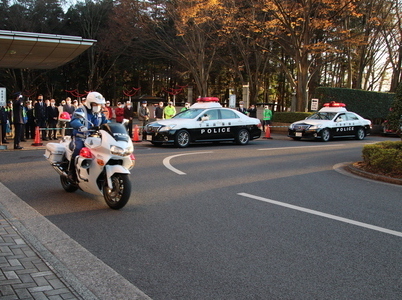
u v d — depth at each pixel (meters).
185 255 4.55
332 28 27.25
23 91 44.03
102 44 41.81
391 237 5.27
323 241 5.06
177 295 3.60
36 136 15.40
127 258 4.45
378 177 9.72
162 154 13.38
